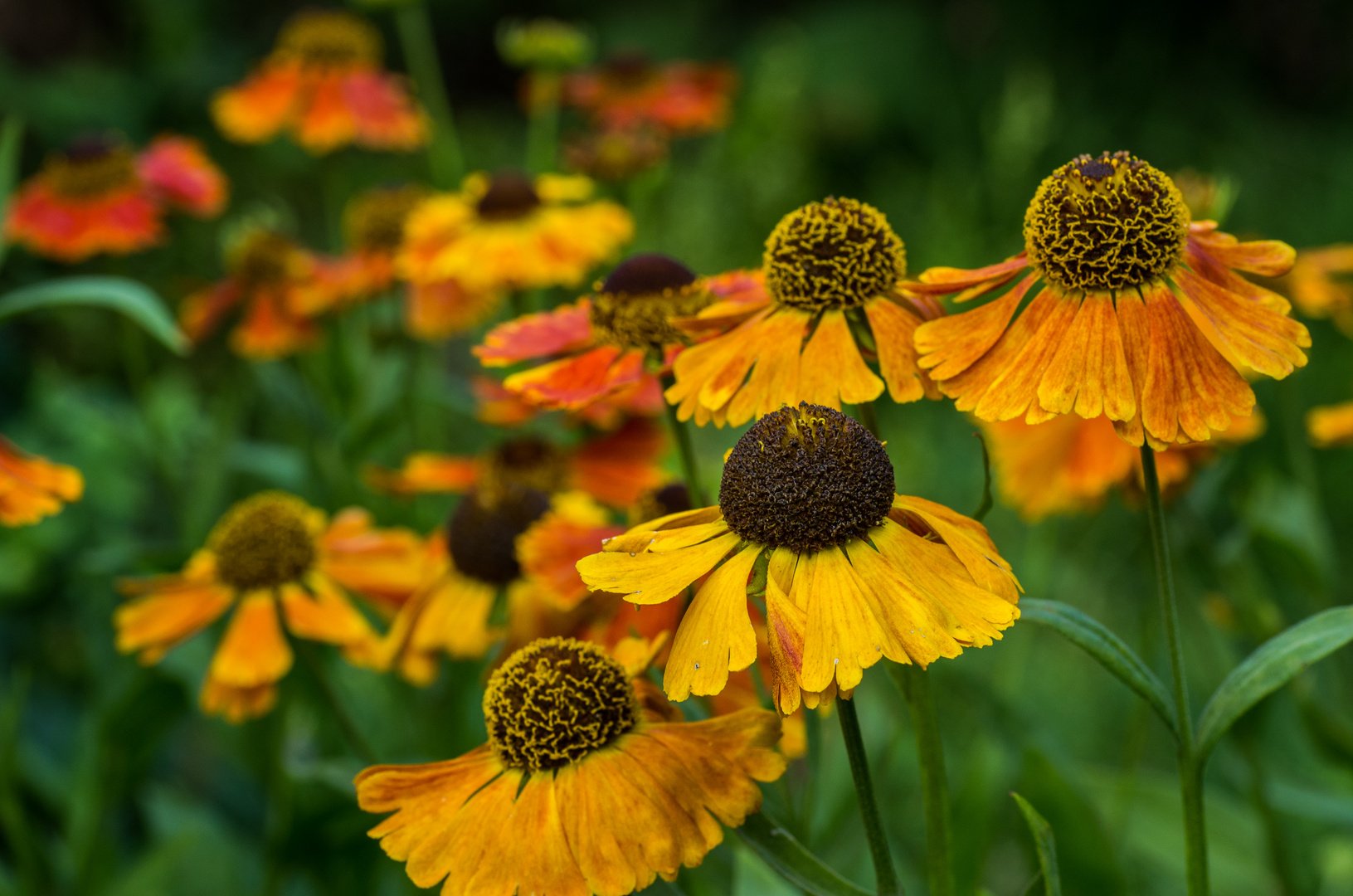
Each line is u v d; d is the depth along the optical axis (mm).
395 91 797
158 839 573
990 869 599
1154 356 363
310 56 770
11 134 530
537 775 376
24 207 665
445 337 653
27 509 451
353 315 747
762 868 449
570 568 426
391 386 646
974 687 505
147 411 646
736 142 1043
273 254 674
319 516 494
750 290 414
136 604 479
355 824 475
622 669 385
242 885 567
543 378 415
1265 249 378
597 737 376
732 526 364
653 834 368
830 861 463
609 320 414
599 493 487
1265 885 529
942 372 372
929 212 1160
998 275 377
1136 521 510
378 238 639
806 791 405
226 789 674
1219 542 561
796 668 350
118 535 731
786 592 359
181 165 709
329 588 476
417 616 468
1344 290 518
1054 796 449
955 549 360
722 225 986
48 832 621
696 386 388
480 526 461
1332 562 656
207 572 478
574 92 830
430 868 373
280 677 485
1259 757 489
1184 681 376
